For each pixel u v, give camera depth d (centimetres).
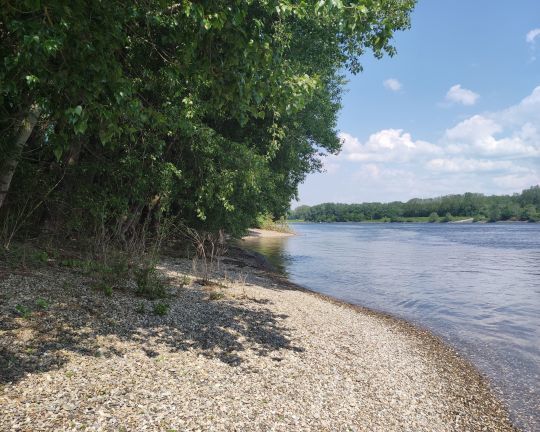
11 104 803
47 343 606
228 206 1636
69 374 531
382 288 2030
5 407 432
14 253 1013
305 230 11706
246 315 1009
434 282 2248
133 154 1371
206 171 1666
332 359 812
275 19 1077
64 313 732
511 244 5531
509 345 1119
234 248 2953
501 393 791
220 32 609
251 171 1638
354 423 568
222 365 668
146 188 1494
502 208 17775
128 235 1670
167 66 728
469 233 9075
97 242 1201
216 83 679
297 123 1992
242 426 491
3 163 870
